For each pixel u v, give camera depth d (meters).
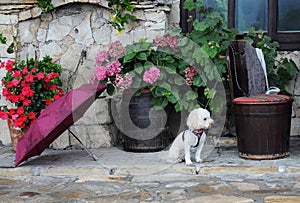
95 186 3.86
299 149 4.66
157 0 4.93
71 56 5.12
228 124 5.16
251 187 3.69
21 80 4.51
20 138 4.38
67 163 4.34
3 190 3.82
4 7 5.04
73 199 3.54
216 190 3.63
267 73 5.00
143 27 4.99
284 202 3.34
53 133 4.16
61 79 5.11
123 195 3.60
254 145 4.21
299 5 5.28
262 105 4.14
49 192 3.74
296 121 5.29
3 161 4.45
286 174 3.96
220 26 4.95
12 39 5.09
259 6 5.34
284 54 5.28
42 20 5.12
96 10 5.08
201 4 5.04
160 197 3.52
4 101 5.12
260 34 5.07
